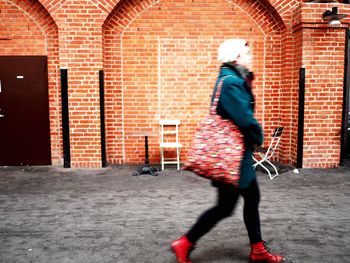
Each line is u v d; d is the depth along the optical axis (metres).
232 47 2.77
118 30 7.68
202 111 7.94
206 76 7.88
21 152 7.71
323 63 7.14
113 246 3.53
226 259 3.22
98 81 7.36
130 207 4.80
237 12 7.78
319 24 7.00
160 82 7.85
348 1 7.79
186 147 8.00
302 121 7.23
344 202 5.00
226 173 2.65
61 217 4.41
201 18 7.76
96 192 5.58
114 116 7.87
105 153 7.57
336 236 3.76
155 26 7.73
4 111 7.62
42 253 3.37
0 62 7.53
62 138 7.70
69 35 7.24
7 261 3.20
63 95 7.34
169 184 6.09
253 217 2.97
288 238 3.70
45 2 7.16
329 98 7.23
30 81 7.60
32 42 7.53
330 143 7.33
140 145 7.96
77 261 3.20
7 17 7.45
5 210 4.69
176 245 2.98
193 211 4.62
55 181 6.33
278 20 7.70
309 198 5.20
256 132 2.68
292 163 7.60
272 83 7.94
